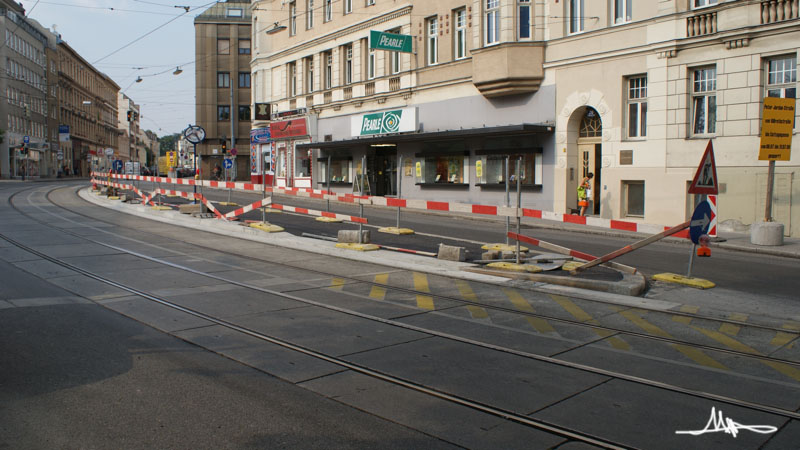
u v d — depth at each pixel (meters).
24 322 7.17
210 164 67.62
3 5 61.53
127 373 5.50
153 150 173.12
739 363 6.07
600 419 4.66
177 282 9.82
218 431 4.32
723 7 18.23
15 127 63.06
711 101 19.17
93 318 7.44
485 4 25.47
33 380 5.27
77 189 35.28
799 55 16.94
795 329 7.33
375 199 13.76
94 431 4.28
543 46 23.72
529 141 24.59
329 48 37.03
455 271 11.23
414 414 4.72
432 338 6.88
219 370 5.65
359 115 33.09
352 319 7.68
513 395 5.14
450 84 27.94
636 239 17.27
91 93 93.81
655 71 20.12
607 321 7.71
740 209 18.27
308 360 6.02
